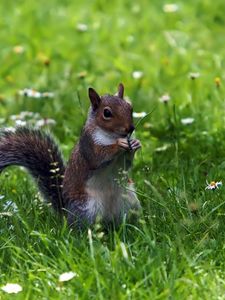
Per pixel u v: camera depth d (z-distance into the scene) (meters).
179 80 16.78
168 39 19.38
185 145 13.37
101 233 9.77
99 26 20.80
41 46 19.58
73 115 15.13
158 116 14.90
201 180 12.01
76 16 21.52
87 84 17.06
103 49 19.36
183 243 9.89
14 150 11.49
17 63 18.61
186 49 19.00
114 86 16.69
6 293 9.01
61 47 19.45
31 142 11.55
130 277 9.05
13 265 9.54
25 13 21.69
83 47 19.50
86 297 8.77
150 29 20.59
